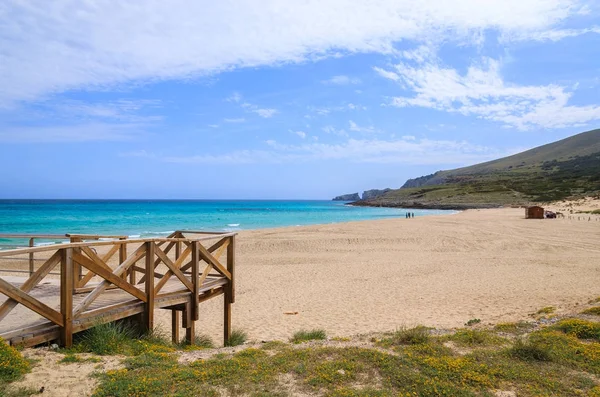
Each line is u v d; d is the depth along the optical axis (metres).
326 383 5.23
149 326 7.47
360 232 34.62
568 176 128.00
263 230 36.66
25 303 5.53
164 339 7.70
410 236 31.78
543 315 10.04
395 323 10.96
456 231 35.66
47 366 5.37
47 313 5.83
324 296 14.56
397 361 6.00
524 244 27.89
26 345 5.73
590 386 5.30
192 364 5.84
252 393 4.93
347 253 24.72
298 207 128.88
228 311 10.02
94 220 55.94
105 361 5.79
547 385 5.31
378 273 18.72
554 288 14.74
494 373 5.62
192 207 119.25
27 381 4.90
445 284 16.19
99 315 6.66
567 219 48.91
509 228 38.31
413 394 5.03
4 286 5.30
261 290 15.57
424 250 25.94
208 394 4.87
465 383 5.34
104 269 6.61
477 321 10.11
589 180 112.12
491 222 45.84
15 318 6.50
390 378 5.46
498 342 7.11
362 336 8.02
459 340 7.16
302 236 31.42
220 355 6.41
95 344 6.29
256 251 25.27
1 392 4.56
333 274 18.59
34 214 70.94
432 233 33.97
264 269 19.81
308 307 13.10
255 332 10.56
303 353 6.31
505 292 14.38
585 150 190.62
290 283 16.77
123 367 5.59
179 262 8.48
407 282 16.73
